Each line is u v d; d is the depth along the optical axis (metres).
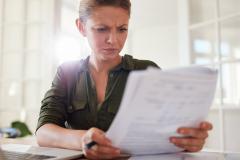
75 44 3.80
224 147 1.91
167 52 4.64
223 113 1.95
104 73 0.91
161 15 4.40
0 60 2.77
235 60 1.92
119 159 0.59
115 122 0.52
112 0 0.74
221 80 1.97
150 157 0.61
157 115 0.51
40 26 2.67
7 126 2.56
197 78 0.49
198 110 0.56
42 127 0.80
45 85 2.58
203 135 0.61
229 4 1.98
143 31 4.79
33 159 0.57
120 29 0.77
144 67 0.93
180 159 0.60
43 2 2.68
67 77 0.94
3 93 2.75
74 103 0.90
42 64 2.62
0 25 2.79
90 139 0.57
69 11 3.44
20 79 2.70
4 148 0.72
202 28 2.13
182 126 0.58
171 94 0.49
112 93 0.87
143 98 0.47
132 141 0.57
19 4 2.79
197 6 2.20
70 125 0.93
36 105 2.62
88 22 0.77
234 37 1.94
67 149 0.69
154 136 0.57
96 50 0.81
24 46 2.72
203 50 2.12
